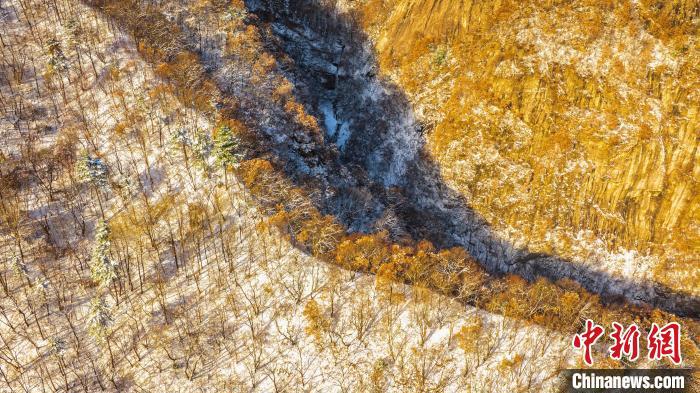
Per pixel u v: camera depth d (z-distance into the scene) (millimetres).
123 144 72500
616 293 73500
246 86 83688
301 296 56781
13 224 63562
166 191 67250
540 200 78750
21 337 55375
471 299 57438
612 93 78938
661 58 78062
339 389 50906
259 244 61406
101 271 55250
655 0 80250
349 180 82000
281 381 51375
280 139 78875
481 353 52750
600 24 81938
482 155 82812
